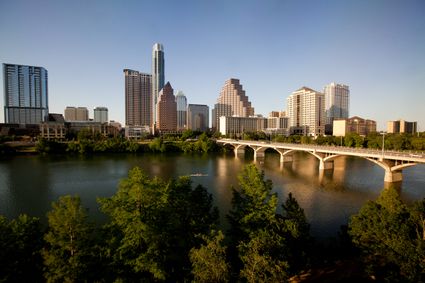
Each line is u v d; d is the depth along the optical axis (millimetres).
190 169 98625
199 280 16875
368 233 24391
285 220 24641
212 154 157000
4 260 18406
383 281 21281
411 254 19453
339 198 58219
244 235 24891
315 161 123812
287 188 67812
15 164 105562
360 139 148000
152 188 22188
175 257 21328
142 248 20297
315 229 40844
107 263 19797
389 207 27562
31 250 20219
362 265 24859
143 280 18500
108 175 84875
